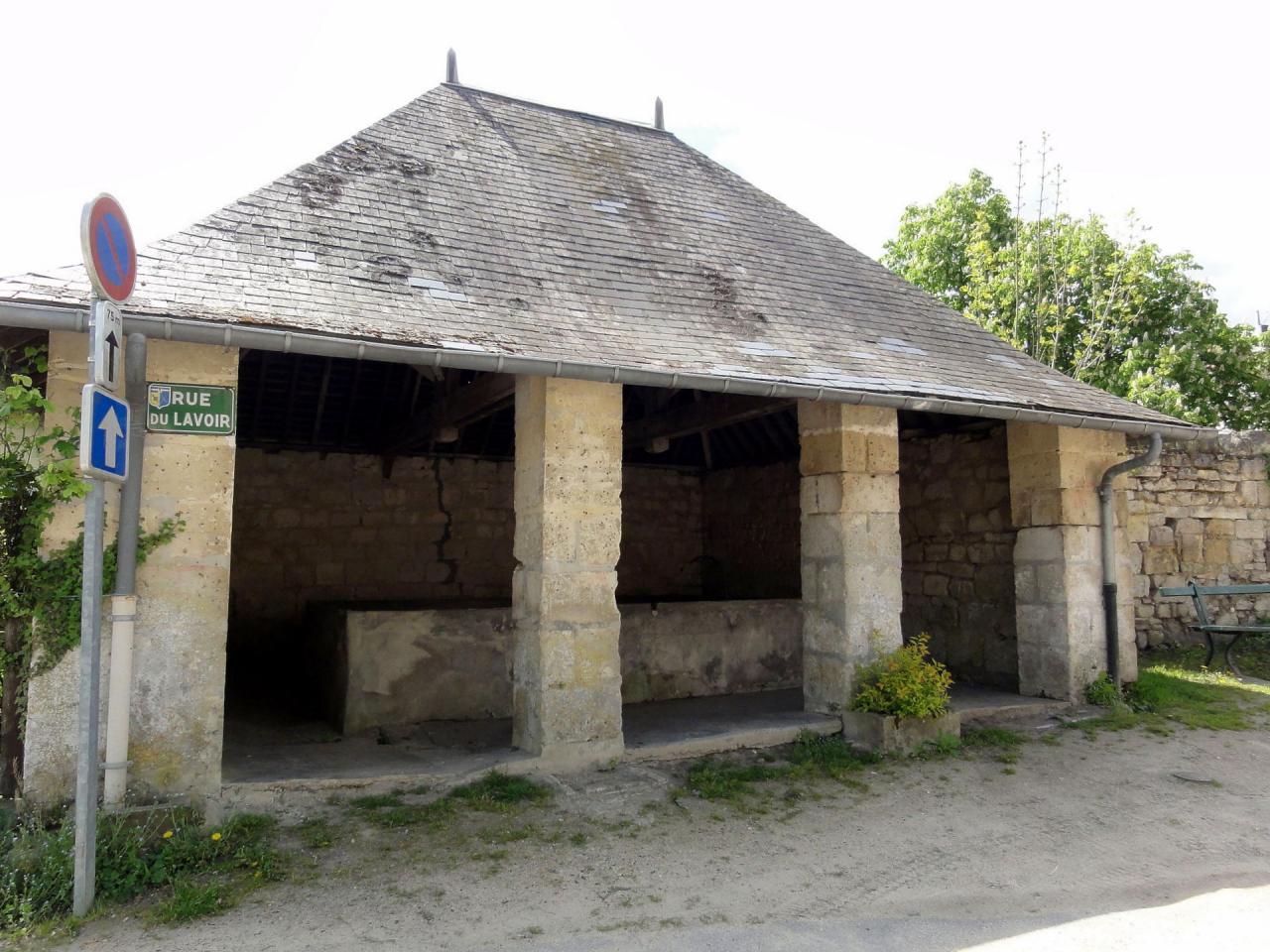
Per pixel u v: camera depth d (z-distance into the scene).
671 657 7.17
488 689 6.43
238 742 5.66
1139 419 6.56
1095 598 6.98
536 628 5.03
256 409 8.04
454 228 5.89
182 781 4.11
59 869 3.39
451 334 4.57
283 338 4.04
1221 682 7.71
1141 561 9.20
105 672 3.98
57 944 3.08
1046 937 3.25
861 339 6.52
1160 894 3.68
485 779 4.71
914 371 6.16
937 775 5.22
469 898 3.49
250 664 8.44
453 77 7.88
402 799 4.48
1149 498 9.32
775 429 9.34
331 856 3.84
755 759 5.41
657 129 8.80
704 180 8.20
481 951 3.08
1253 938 3.25
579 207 6.84
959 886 3.73
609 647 5.14
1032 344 14.98
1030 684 7.04
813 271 7.45
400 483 9.21
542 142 7.56
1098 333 14.60
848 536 5.95
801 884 3.72
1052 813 4.66
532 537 5.13
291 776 4.50
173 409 4.18
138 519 4.05
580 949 3.11
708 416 7.12
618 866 3.85
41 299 3.62
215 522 4.23
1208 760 5.61
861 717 5.71
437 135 6.93
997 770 5.36
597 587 5.13
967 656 7.77
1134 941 3.22
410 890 3.55
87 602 3.22
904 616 8.43
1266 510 9.91
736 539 10.28
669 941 3.18
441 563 9.32
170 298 4.05
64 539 3.97
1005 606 7.46
